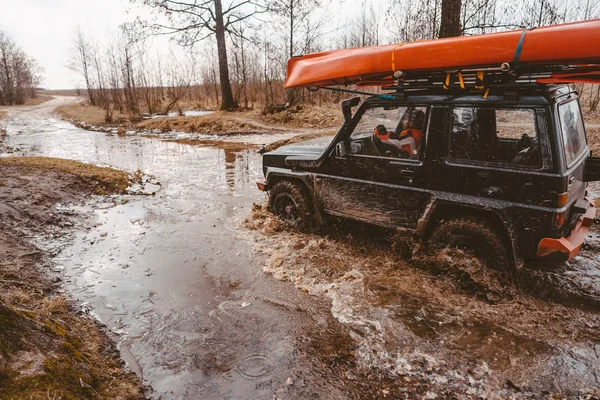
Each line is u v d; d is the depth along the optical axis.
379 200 4.76
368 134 4.85
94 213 7.04
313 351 3.38
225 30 27.53
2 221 6.12
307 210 5.70
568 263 4.69
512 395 2.85
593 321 3.67
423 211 4.41
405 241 4.70
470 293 4.16
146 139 19.36
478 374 3.06
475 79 4.09
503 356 3.25
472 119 4.01
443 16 9.78
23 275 4.67
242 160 12.41
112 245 5.71
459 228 4.14
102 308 4.14
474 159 4.03
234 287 4.50
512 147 3.81
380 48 4.33
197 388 3.01
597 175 4.38
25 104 71.19
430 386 2.96
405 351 3.35
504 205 3.83
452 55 3.80
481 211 4.03
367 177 4.85
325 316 3.89
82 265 5.11
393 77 4.61
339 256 5.11
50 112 45.00
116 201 7.77
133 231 6.22
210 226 6.37
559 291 4.12
